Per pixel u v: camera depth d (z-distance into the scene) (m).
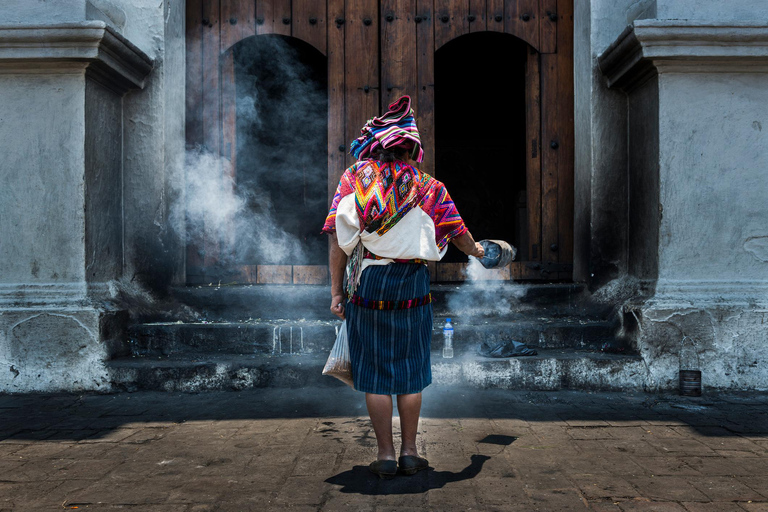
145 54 4.87
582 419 3.56
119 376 4.30
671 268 4.42
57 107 4.43
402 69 5.42
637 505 2.31
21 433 3.34
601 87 5.03
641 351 4.31
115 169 4.94
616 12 5.00
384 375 2.66
